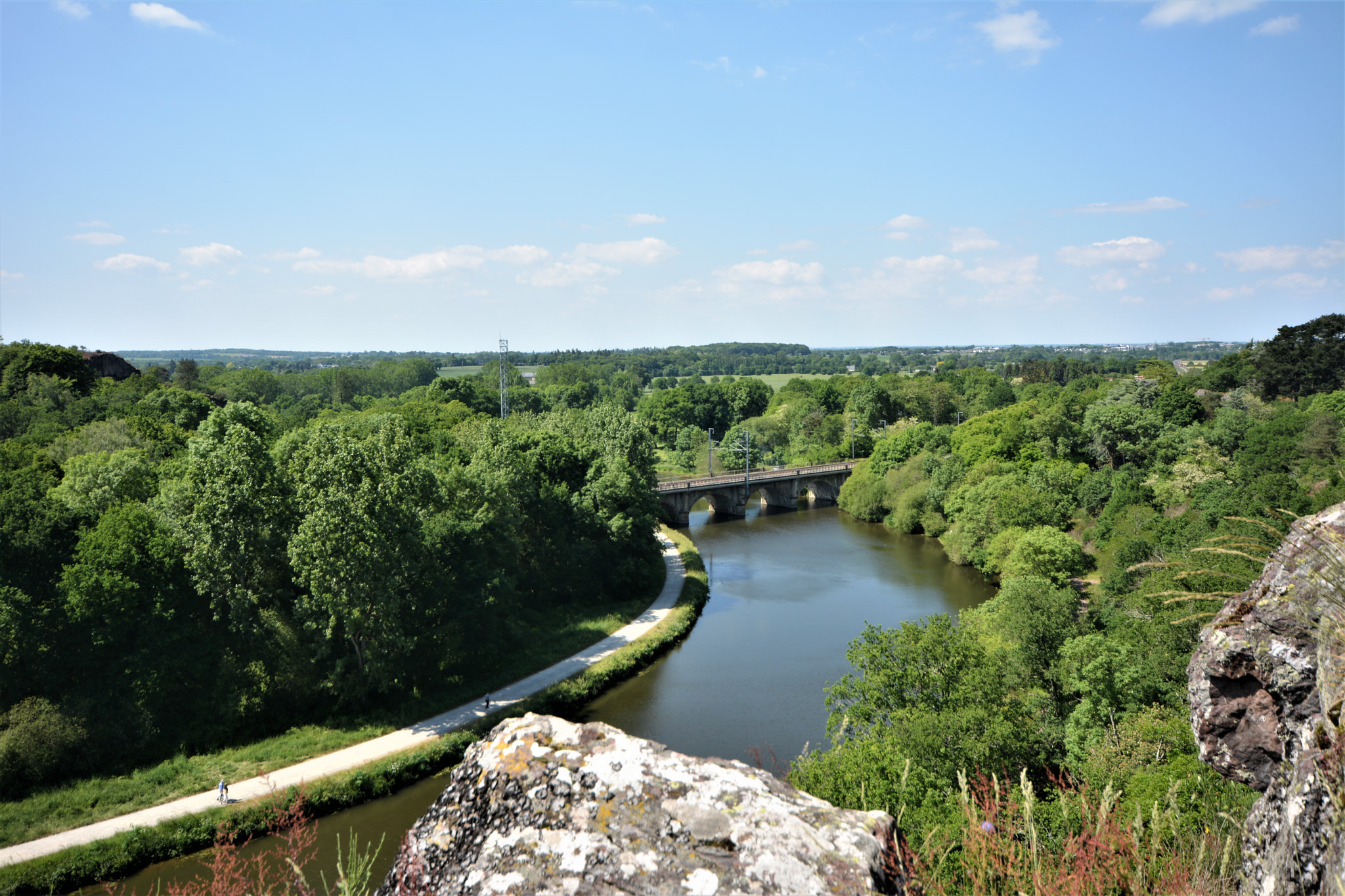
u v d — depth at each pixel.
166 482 57.97
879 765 24.14
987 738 31.64
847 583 88.06
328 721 51.94
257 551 52.94
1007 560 76.62
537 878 4.93
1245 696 8.41
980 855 5.98
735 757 47.59
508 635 63.94
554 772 5.61
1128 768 27.17
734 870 4.79
